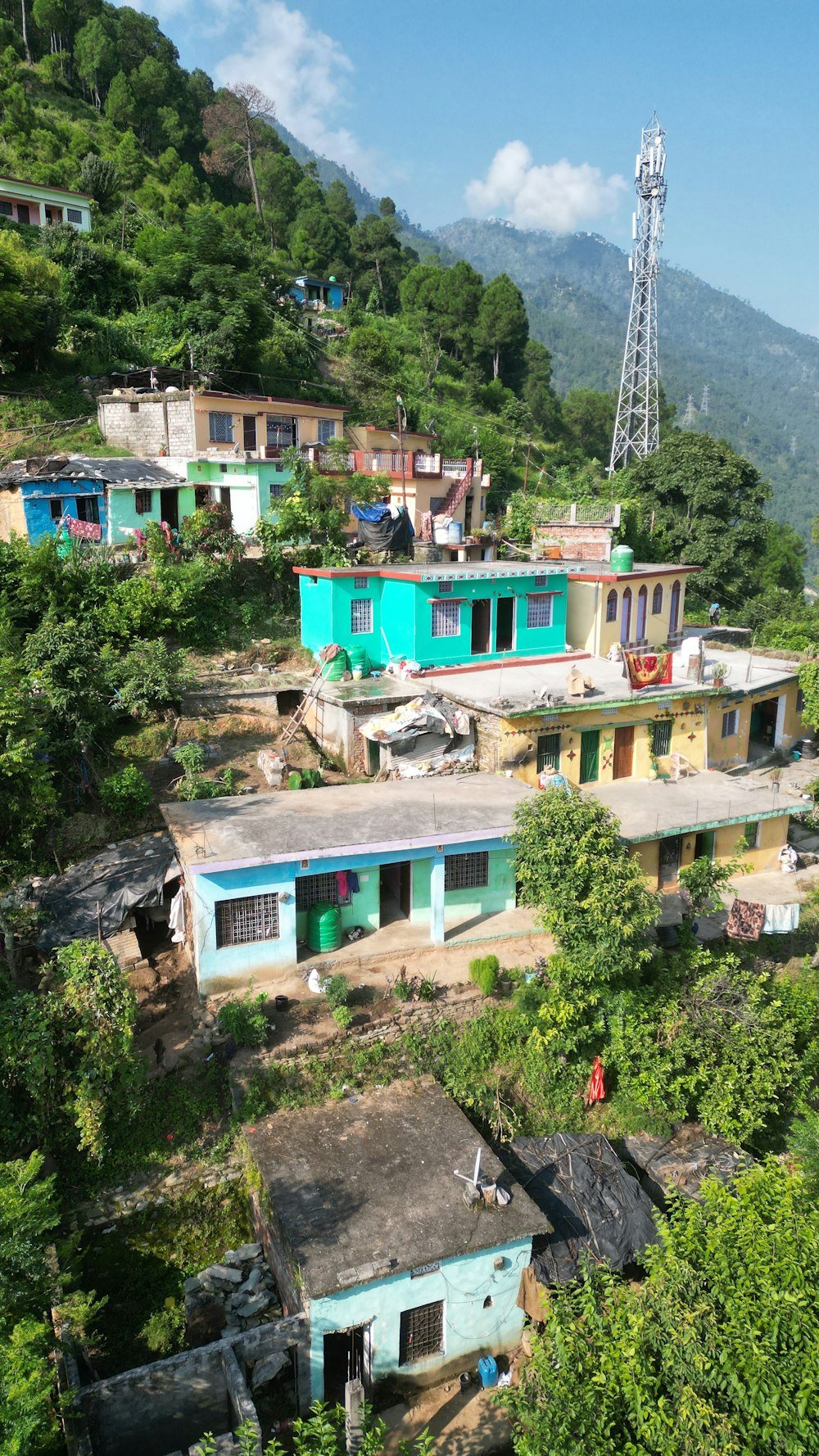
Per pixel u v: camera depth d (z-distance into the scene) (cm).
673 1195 1541
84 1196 1527
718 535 5472
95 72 9831
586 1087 1830
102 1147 1520
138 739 2539
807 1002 1983
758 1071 1789
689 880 2111
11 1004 1543
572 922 1766
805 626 4341
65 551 2958
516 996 1867
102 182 7231
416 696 2602
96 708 2350
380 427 5950
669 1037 1808
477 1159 1445
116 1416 1230
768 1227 1065
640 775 2708
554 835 1811
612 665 2980
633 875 1808
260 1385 1327
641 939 1894
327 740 2683
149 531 3206
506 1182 1506
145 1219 1546
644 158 7075
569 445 9481
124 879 1970
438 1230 1386
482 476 4853
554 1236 1488
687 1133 1800
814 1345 934
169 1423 1268
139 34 10481
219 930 1839
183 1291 1466
